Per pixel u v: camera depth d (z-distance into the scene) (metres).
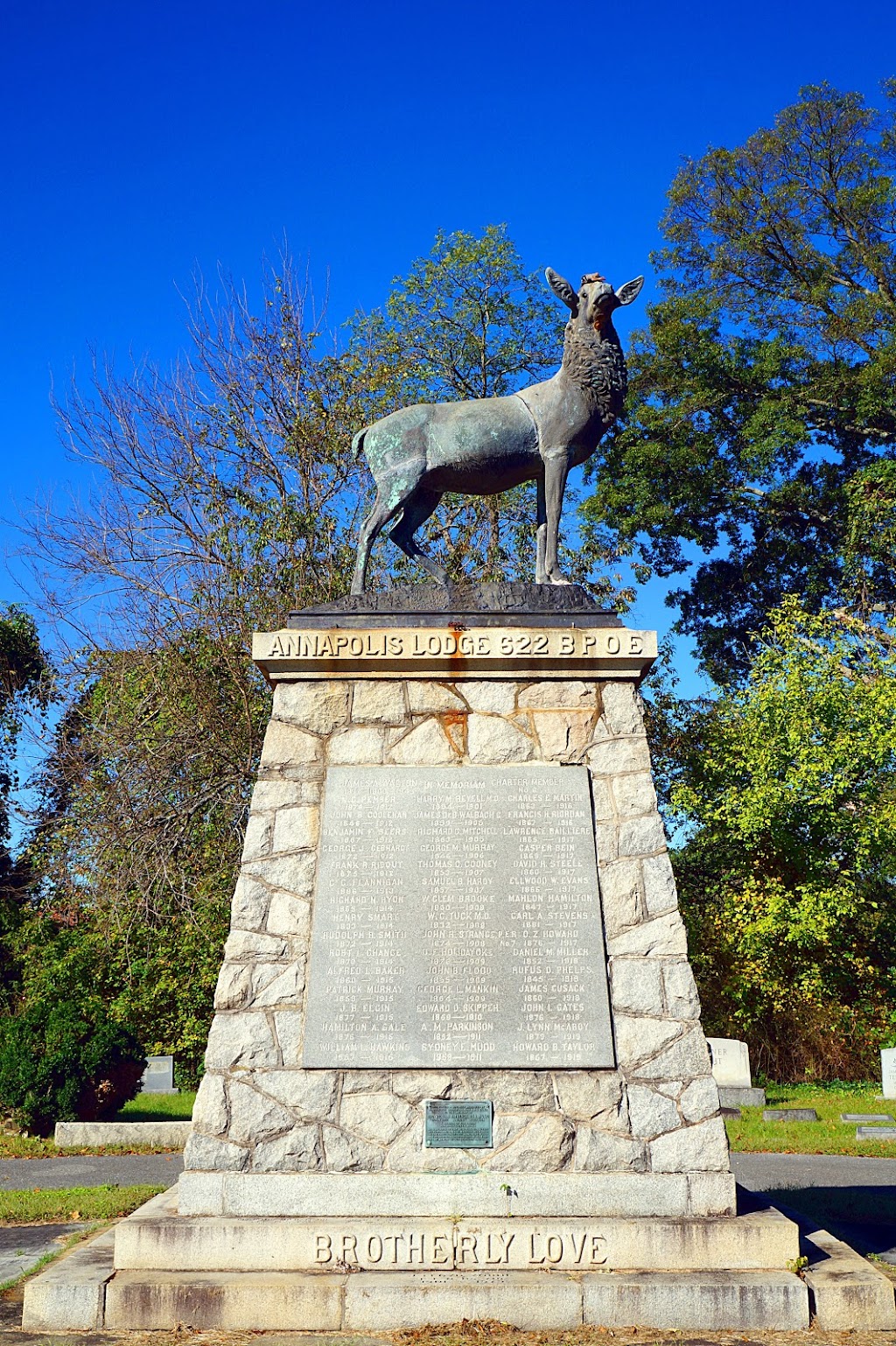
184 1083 20.75
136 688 20.33
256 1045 6.56
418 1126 6.41
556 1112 6.44
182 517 21.08
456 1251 6.08
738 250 29.28
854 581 27.72
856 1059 23.00
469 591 7.53
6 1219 8.59
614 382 7.88
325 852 6.91
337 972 6.68
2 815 28.80
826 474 29.89
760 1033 23.16
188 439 20.97
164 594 20.41
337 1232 6.11
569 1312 5.79
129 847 19.59
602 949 6.73
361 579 7.78
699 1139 6.40
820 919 20.34
